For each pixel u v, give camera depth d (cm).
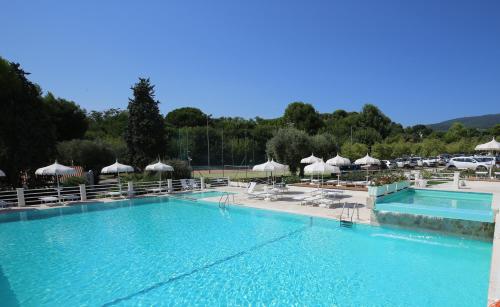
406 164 3784
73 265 878
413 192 1538
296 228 1230
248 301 660
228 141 4806
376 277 767
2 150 1831
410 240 1048
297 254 934
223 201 1741
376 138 5412
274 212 1417
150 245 1047
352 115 7212
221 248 1002
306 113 6016
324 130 5841
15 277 803
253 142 5000
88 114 6956
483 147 2505
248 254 942
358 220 1205
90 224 1354
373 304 638
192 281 762
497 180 2295
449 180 2430
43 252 991
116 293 708
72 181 1997
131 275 805
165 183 2297
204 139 4588
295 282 746
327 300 657
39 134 2002
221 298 675
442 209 1050
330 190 1694
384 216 1150
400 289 701
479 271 795
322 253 939
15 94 1958
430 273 786
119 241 1097
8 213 1475
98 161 3172
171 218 1458
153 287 734
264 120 7412
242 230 1215
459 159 3153
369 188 1185
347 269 818
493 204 1004
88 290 725
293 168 2959
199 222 1366
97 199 1888
